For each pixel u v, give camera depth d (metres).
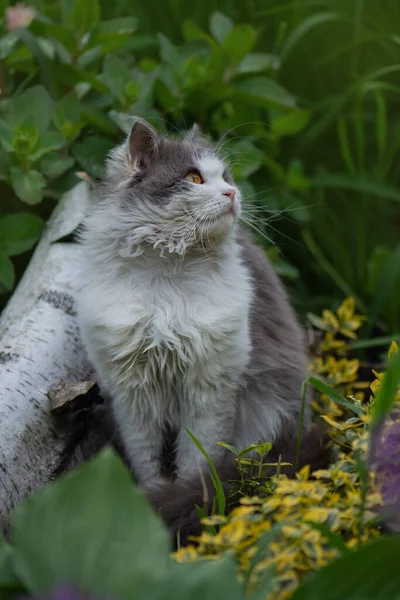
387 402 1.14
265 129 1.88
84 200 1.59
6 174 1.60
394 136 1.92
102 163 1.65
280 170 1.82
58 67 1.68
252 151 1.75
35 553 1.08
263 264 1.53
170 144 1.44
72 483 1.09
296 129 1.80
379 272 1.82
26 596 1.10
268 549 1.14
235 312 1.39
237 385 1.42
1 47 1.68
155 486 1.41
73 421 1.42
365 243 1.93
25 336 1.46
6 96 1.74
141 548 1.08
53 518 1.08
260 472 1.29
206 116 1.80
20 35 1.66
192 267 1.40
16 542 1.09
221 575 1.06
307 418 1.50
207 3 1.94
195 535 1.30
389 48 1.92
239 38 1.72
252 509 1.18
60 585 1.07
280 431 1.46
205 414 1.41
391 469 1.22
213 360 1.39
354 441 1.26
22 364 1.43
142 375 1.40
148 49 1.95
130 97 1.67
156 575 1.07
